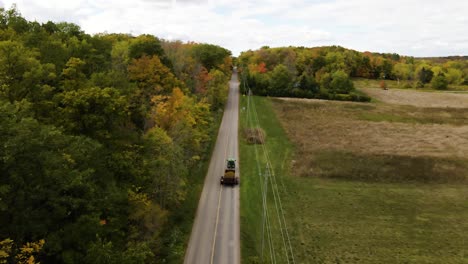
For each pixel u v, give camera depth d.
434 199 56.38
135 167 37.03
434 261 40.62
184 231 42.22
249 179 60.25
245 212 48.28
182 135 53.19
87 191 27.52
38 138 24.39
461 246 43.72
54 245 23.84
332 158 71.25
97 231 26.19
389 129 95.19
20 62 33.69
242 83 132.12
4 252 19.16
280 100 126.00
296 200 54.59
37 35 48.84
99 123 33.75
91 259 24.05
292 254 40.72
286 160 71.19
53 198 24.45
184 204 48.25
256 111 107.94
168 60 76.62
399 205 54.06
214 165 65.44
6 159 20.80
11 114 24.70
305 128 93.81
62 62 45.97
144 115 50.28
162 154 41.72
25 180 23.28
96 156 32.00
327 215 50.34
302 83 138.50
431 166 67.88
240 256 38.41
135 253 26.66
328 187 59.84
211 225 44.41
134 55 71.69
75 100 33.41
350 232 46.09
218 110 100.62
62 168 25.84
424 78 192.25
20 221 23.02
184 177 48.62
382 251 42.19
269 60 167.88
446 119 108.00
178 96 57.81
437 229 47.56
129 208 33.88
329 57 185.88
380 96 146.88
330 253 41.41
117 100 35.53
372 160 70.50
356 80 192.62
